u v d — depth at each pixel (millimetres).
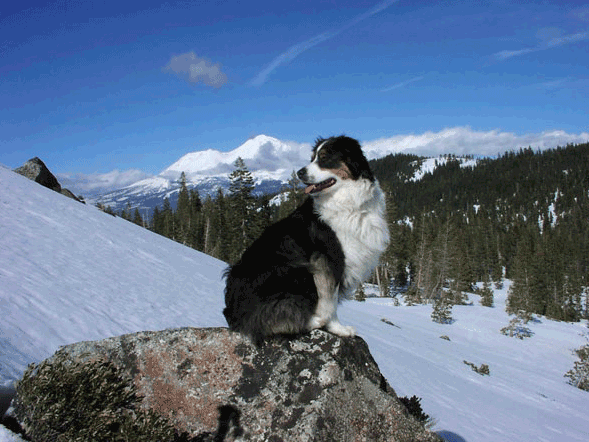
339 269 4215
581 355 31516
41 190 25812
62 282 11852
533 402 20109
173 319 11992
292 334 4148
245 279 4270
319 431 3611
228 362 4070
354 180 4316
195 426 3852
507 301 56719
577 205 145000
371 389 4121
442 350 27141
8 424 3543
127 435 3438
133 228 30125
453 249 69750
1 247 13297
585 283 88250
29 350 6688
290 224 4375
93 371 3846
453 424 12188
